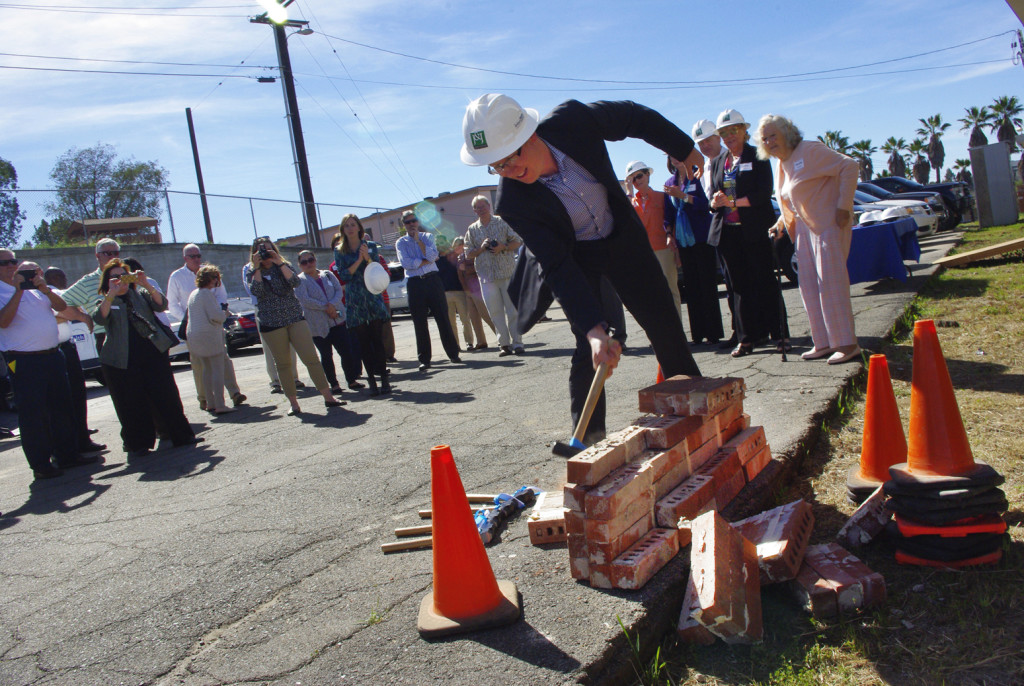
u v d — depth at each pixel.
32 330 5.58
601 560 2.36
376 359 7.20
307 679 2.13
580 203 3.09
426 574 2.74
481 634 2.23
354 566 2.92
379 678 2.08
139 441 5.95
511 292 3.58
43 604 3.00
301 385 8.85
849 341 5.15
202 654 2.38
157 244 19.84
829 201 5.09
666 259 7.10
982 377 4.45
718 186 6.07
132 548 3.54
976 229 19.03
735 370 5.46
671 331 3.49
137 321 5.84
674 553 2.52
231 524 3.67
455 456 4.26
